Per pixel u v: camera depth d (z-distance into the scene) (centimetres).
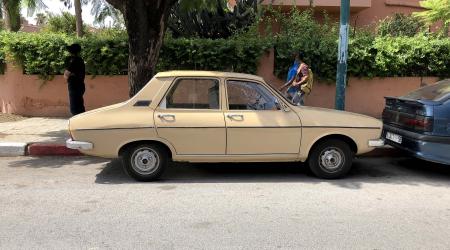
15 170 743
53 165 779
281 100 687
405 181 704
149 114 659
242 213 541
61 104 1205
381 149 880
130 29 876
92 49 1166
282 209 557
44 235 468
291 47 1180
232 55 1164
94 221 509
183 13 1337
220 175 722
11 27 1371
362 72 1202
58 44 1170
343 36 877
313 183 680
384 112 828
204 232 480
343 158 700
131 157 667
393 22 1512
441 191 650
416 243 460
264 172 745
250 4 1402
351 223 513
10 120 1152
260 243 453
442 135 693
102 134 651
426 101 707
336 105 904
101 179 689
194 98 673
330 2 1597
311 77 1027
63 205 564
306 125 677
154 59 898
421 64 1205
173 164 791
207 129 660
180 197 601
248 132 666
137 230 484
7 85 1246
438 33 1328
